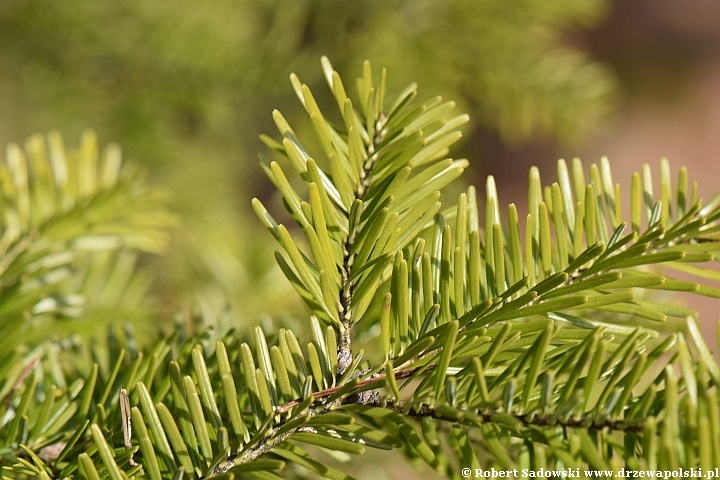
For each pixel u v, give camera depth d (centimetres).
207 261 121
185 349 73
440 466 67
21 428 72
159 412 68
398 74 135
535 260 71
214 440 69
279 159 147
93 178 85
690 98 428
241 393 72
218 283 118
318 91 151
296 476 76
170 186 158
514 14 147
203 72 162
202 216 157
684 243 72
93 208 82
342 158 72
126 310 84
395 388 67
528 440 67
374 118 72
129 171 86
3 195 82
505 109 144
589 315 77
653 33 440
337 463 83
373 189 71
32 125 195
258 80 156
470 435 74
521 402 67
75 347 78
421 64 138
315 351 68
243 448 68
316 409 68
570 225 73
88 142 85
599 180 72
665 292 79
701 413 65
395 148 71
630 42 436
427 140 70
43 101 163
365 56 140
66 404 73
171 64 164
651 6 446
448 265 70
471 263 70
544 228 71
